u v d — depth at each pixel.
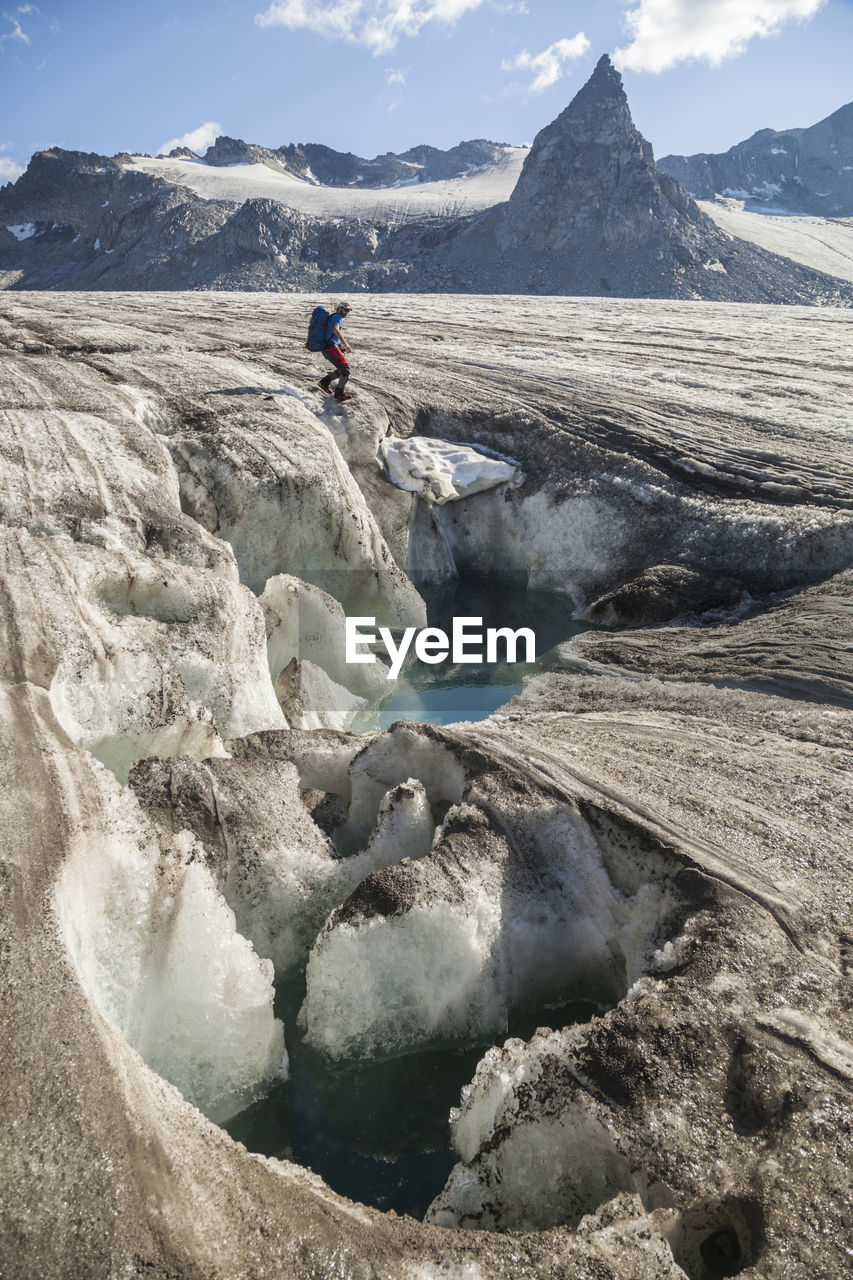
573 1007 4.47
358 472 11.86
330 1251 2.53
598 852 4.68
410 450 12.09
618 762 5.57
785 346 19.69
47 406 10.29
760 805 4.95
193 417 11.23
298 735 5.96
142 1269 2.35
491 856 4.56
